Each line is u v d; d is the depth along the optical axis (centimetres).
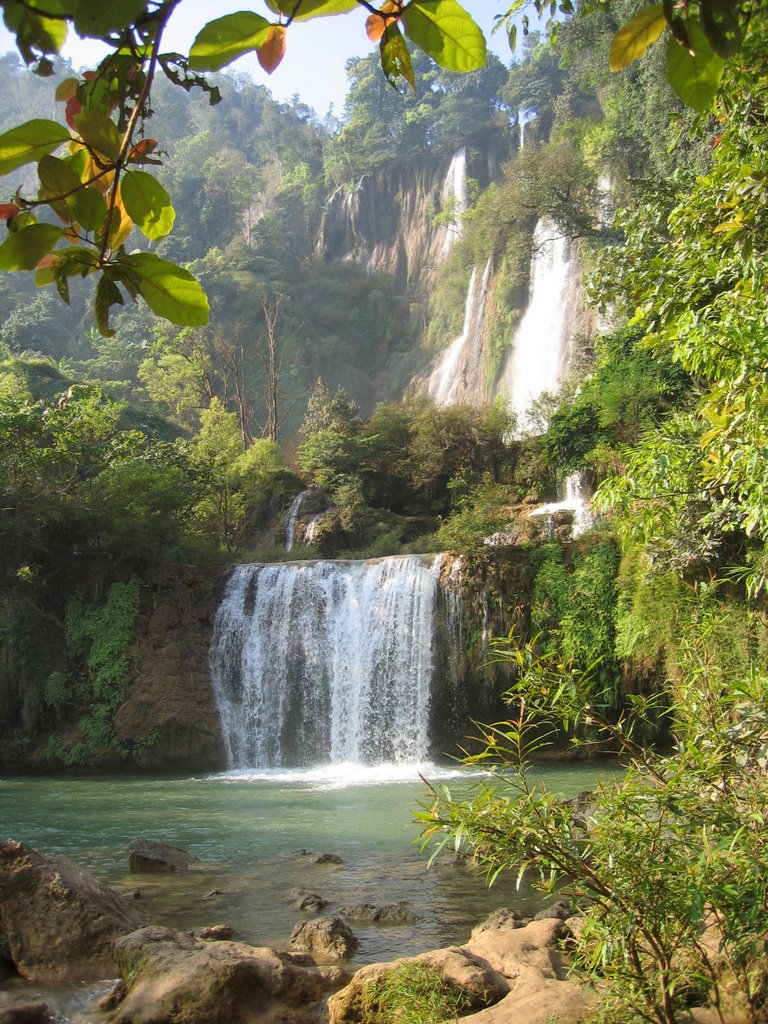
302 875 1066
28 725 2355
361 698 2447
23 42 118
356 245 8150
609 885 392
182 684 2441
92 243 140
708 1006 457
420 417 3525
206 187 8606
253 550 3428
